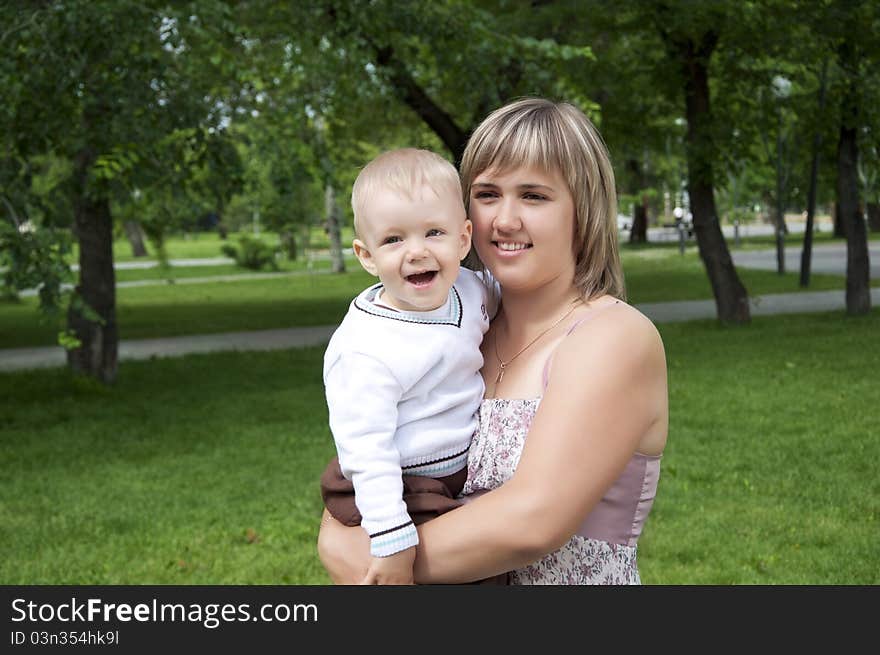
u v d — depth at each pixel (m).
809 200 21.56
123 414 10.62
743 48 14.51
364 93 10.11
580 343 1.92
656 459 1.99
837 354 12.45
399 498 1.91
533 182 1.97
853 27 14.24
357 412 1.93
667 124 17.86
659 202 53.69
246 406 10.86
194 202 9.87
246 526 6.65
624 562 1.99
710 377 11.29
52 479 8.02
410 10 10.19
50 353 16.05
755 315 17.42
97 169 8.90
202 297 26.81
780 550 5.71
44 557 6.07
